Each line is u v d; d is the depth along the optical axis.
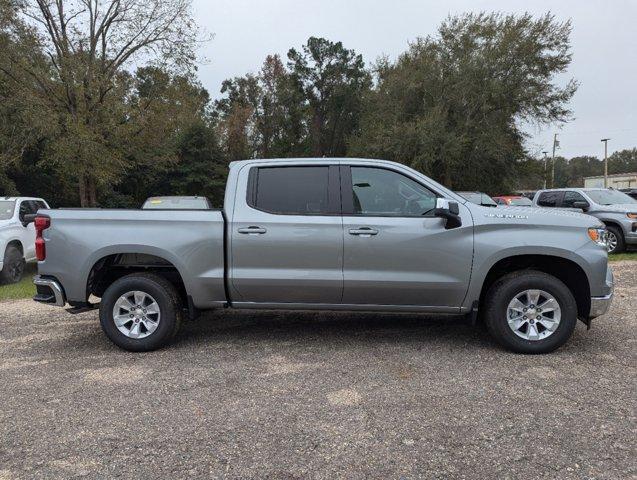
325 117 60.66
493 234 4.79
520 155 34.25
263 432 3.38
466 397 3.89
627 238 12.08
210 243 4.99
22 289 8.92
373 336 5.55
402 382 4.21
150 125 20.38
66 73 17.77
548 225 4.78
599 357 4.77
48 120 16.78
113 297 5.09
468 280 4.82
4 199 10.62
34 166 24.38
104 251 5.01
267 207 5.02
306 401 3.86
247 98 61.06
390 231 4.84
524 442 3.21
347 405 3.78
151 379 4.36
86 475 2.89
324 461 3.02
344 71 58.47
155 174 36.72
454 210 4.61
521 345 4.82
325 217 4.93
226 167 41.28
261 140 61.78
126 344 5.07
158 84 20.66
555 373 4.37
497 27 32.25
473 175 33.16
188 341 5.47
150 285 5.06
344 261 4.89
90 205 20.83
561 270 5.09
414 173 4.98
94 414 3.68
